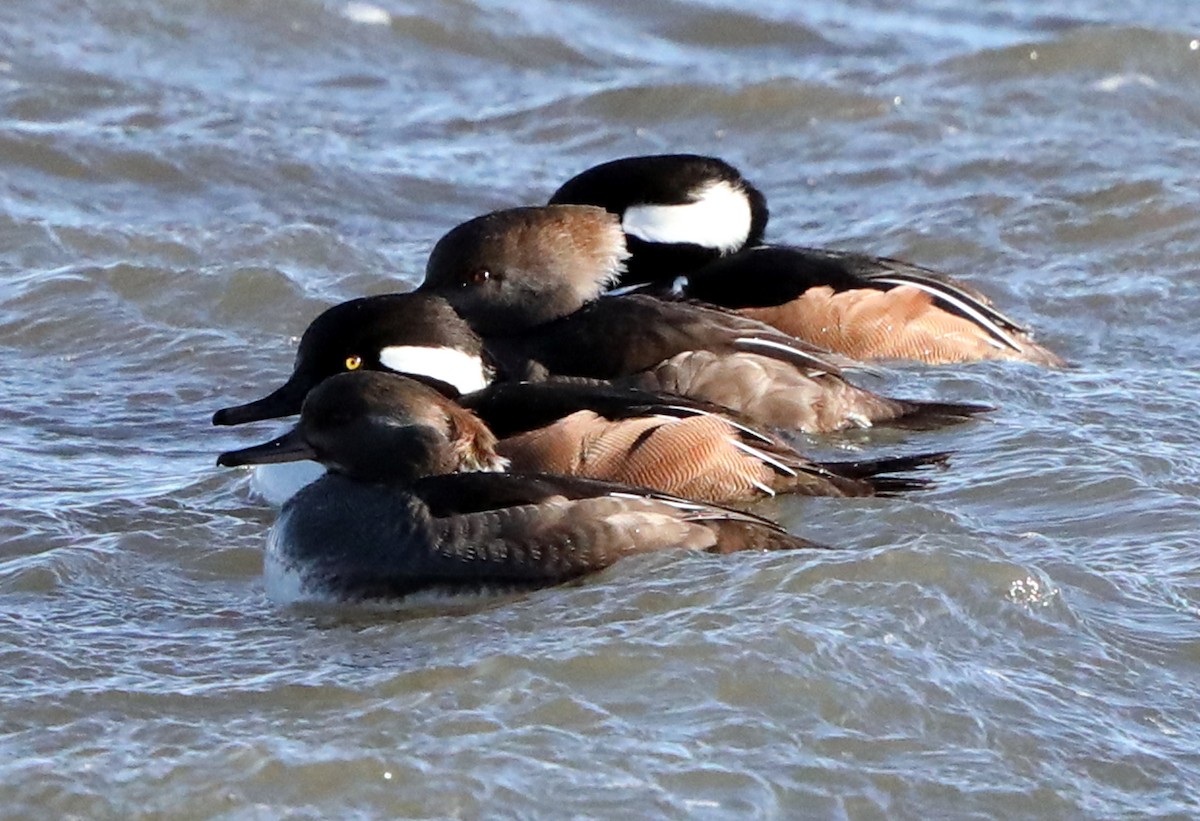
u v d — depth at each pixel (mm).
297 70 23172
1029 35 25031
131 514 12594
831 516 12242
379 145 21359
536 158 21312
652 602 10656
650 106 22500
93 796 8805
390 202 19969
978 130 21938
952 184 20453
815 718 9555
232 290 16984
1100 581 11148
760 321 15633
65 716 9594
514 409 12594
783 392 14008
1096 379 15172
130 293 16906
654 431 12516
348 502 11391
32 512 12523
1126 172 20375
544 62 23953
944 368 15492
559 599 10805
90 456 13766
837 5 26094
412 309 13062
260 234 18234
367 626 10844
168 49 23062
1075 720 9688
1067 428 13828
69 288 16859
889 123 22031
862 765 9219
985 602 10688
